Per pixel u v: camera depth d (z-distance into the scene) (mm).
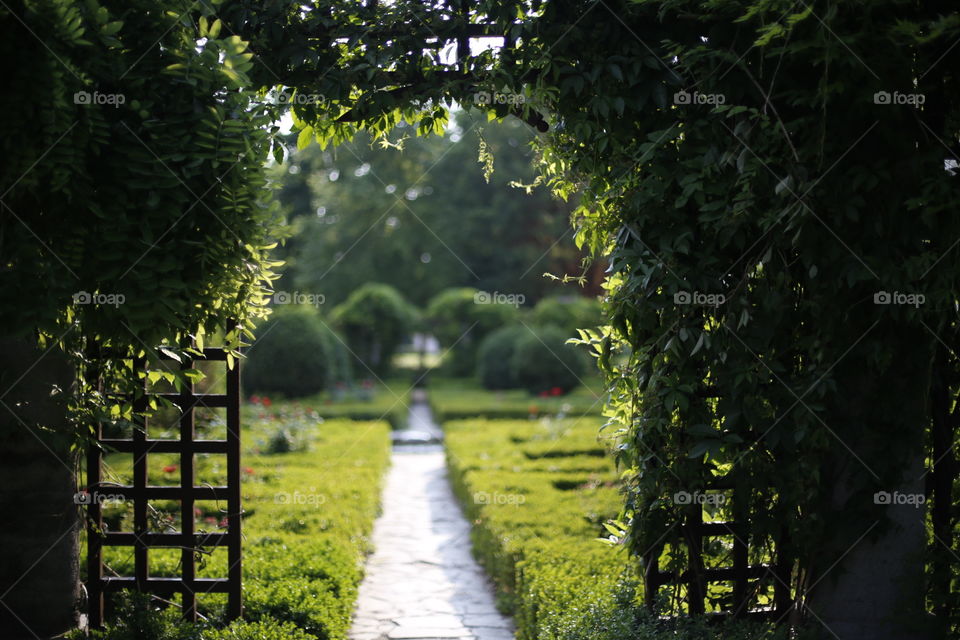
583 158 3336
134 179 2955
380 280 22484
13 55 2684
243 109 3104
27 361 3424
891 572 3162
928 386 3150
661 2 3059
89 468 3566
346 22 3270
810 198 2969
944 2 2957
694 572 3350
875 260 2994
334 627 4027
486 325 21609
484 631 4477
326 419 14359
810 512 3178
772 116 3119
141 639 3307
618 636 3137
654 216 3195
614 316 3344
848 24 2875
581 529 5387
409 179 21281
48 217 2936
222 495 3623
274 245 3410
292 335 15898
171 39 3016
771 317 3107
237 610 3648
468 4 3244
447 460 9898
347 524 5934
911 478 3162
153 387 3512
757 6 2736
